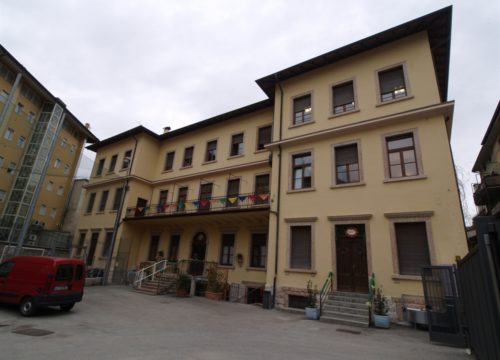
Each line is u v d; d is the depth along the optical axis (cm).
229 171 1948
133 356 538
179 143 2388
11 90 2611
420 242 1096
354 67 1477
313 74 1608
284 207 1444
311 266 1277
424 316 927
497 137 1970
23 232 1891
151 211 2245
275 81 1719
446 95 1695
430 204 1102
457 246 1016
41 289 892
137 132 2444
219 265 1747
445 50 1417
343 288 1190
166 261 1773
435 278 852
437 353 644
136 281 1727
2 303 1027
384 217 1176
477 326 511
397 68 1363
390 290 1084
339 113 1433
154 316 975
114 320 884
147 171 2394
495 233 387
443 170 1116
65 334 695
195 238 1970
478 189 1762
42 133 2941
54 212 3184
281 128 1617
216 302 1389
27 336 665
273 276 1349
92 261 2281
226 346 636
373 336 820
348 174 1342
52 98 3072
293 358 568
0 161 2650
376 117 1323
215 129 2183
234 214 1612
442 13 1242
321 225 1307
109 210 2378
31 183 2791
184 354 561
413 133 1220
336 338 769
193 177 2130
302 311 1206
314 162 1430
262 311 1203
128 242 2156
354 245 1224
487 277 397
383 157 1255
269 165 1767
